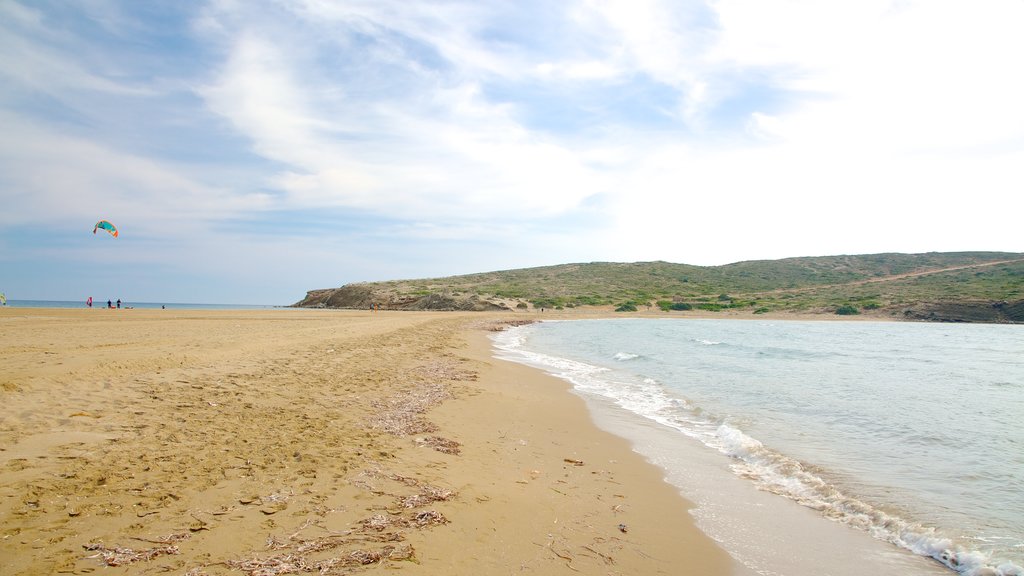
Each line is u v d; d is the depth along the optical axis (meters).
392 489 5.45
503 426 9.27
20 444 5.51
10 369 9.09
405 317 49.72
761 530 5.55
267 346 15.88
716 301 82.62
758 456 7.99
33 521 3.95
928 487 6.79
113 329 20.61
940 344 31.55
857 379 15.88
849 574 4.70
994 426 10.03
